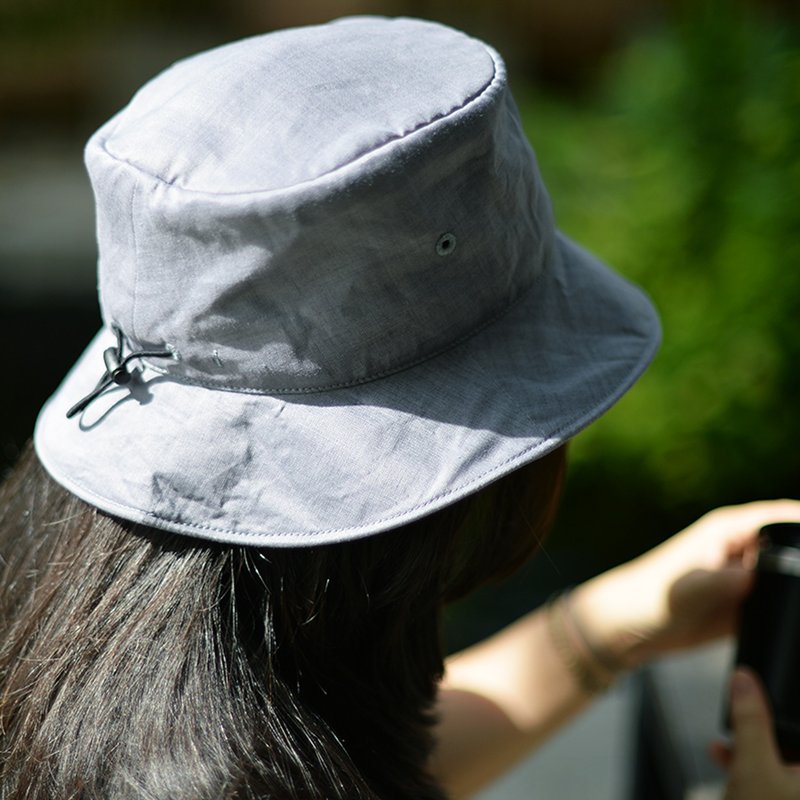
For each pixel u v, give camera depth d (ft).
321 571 2.97
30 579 3.31
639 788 5.29
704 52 10.82
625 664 4.50
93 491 2.99
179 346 2.95
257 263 2.78
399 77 2.93
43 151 27.09
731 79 10.69
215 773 2.72
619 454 10.61
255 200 2.70
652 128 10.97
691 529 4.45
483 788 4.48
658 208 10.60
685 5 13.01
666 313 10.44
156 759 2.74
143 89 3.15
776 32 11.02
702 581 4.25
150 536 2.97
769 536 3.49
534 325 3.16
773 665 3.41
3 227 22.22
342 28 3.19
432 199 2.84
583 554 11.70
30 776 2.83
